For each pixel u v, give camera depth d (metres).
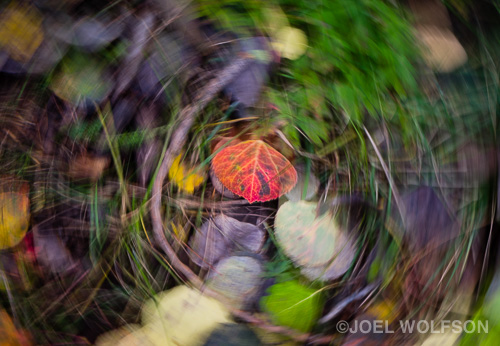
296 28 0.25
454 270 0.22
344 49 0.24
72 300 0.23
